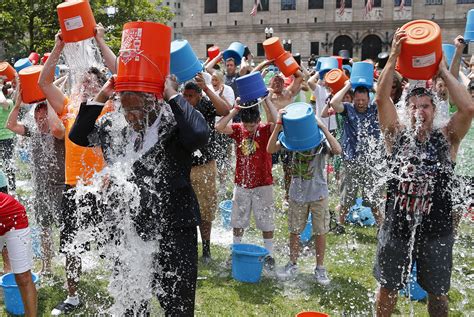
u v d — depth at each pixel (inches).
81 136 114.0
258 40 2465.6
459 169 216.2
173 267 113.8
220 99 178.7
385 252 126.3
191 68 165.3
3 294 169.8
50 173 173.5
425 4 2274.9
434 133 120.6
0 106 273.1
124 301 120.3
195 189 193.9
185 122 107.8
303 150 173.2
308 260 207.5
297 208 184.7
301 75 255.6
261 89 184.7
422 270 124.4
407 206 121.5
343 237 234.4
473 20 233.3
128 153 113.1
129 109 107.4
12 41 1045.2
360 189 228.5
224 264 201.8
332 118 272.7
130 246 115.9
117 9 1181.1
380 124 125.2
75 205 146.0
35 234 200.2
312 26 2401.6
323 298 172.1
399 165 122.3
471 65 286.2
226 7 2482.8
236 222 195.0
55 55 140.6
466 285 182.2
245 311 162.2
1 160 271.0
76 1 130.4
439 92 163.2
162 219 113.0
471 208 224.7
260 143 189.0
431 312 127.4
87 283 175.2
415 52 114.4
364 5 2336.4
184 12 2539.4
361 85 219.8
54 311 156.0
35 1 1023.0
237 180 193.9
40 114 167.9
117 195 119.3
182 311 116.0
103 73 145.1
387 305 129.3
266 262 194.9
